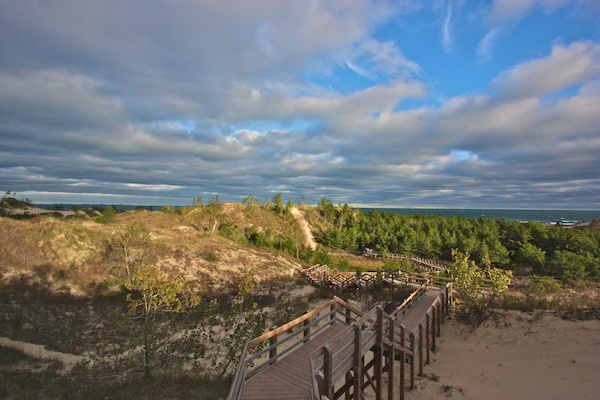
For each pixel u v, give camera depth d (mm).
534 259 32531
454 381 13281
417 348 14453
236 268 31391
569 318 15727
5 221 26500
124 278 24828
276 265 34562
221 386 11555
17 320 17469
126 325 13898
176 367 13633
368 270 38469
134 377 12359
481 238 45219
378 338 11359
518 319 16766
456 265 20203
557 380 12000
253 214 61969
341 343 11242
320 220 72125
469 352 15586
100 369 12766
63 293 21859
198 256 31828
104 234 29422
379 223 62719
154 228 38594
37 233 25891
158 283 13633
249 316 15594
